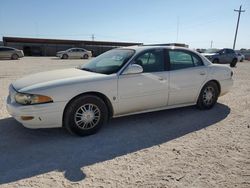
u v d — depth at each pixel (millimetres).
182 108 6078
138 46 5328
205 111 5867
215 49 24844
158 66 5023
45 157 3596
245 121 5195
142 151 3803
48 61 25688
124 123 5000
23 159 3531
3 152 3734
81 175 3137
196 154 3699
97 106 4348
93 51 47156
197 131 4625
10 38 41969
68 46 45875
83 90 4156
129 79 4582
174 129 4719
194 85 5520
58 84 4059
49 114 3969
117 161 3494
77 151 3793
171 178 3064
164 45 5402
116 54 5168
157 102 5027
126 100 4613
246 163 3439
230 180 3031
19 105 3969
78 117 4227
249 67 20391
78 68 5293
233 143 4090
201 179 3049
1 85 9055
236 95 7719
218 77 5922
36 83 4152
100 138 4273
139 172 3205
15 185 2912
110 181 3002
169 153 3734
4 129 4602
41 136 4328
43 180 3020
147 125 4914
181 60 5410
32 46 43406
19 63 21672
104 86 4340
